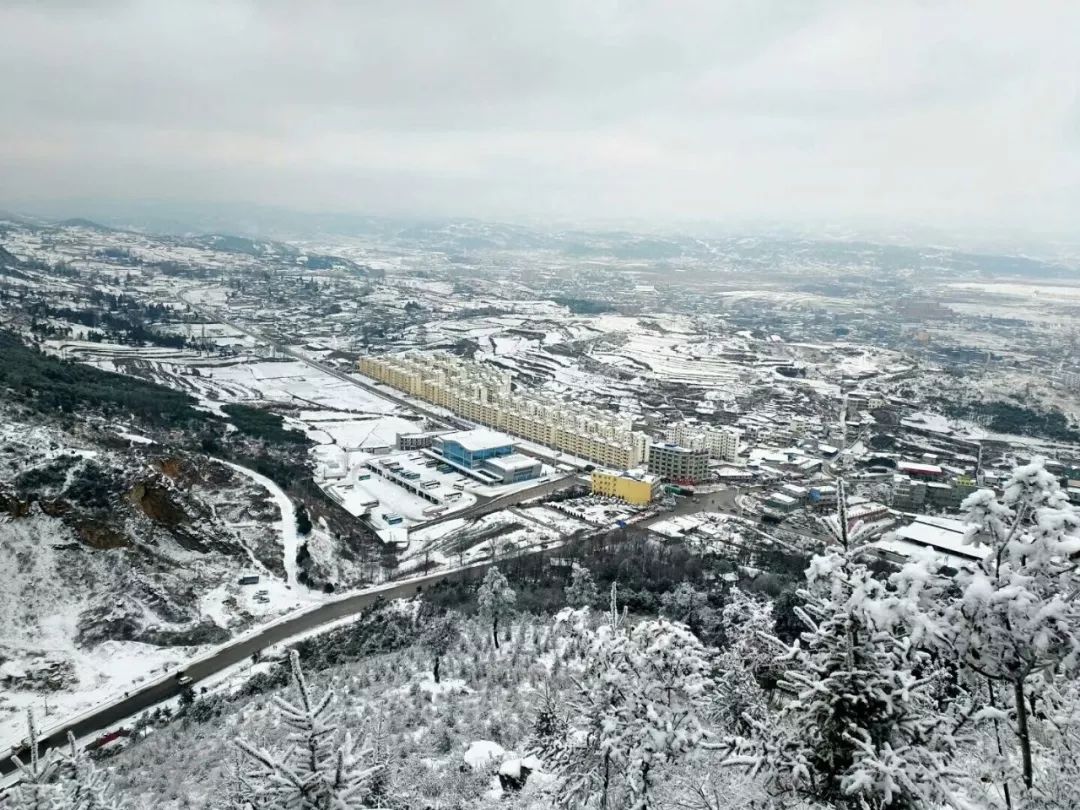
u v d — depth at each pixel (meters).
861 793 33.66
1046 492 31.78
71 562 156.00
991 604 31.73
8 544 151.75
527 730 98.56
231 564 176.88
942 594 35.62
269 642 149.50
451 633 145.75
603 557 188.62
